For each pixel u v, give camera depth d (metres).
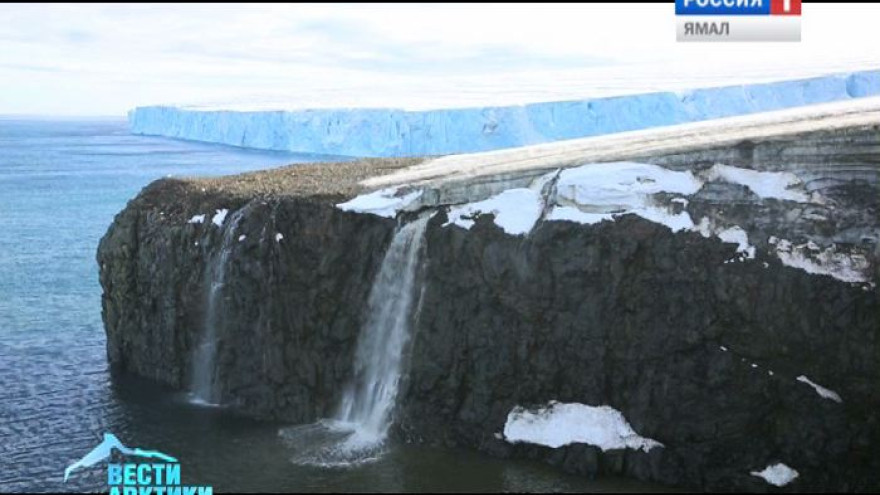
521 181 44.97
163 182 57.97
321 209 46.75
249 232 48.09
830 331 36.28
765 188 39.50
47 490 36.62
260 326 47.06
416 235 45.41
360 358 45.59
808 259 37.38
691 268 38.75
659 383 38.25
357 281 45.97
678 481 36.69
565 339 40.44
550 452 38.72
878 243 36.88
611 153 45.72
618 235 40.41
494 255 42.44
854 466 34.97
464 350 42.16
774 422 36.19
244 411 46.47
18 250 92.44
